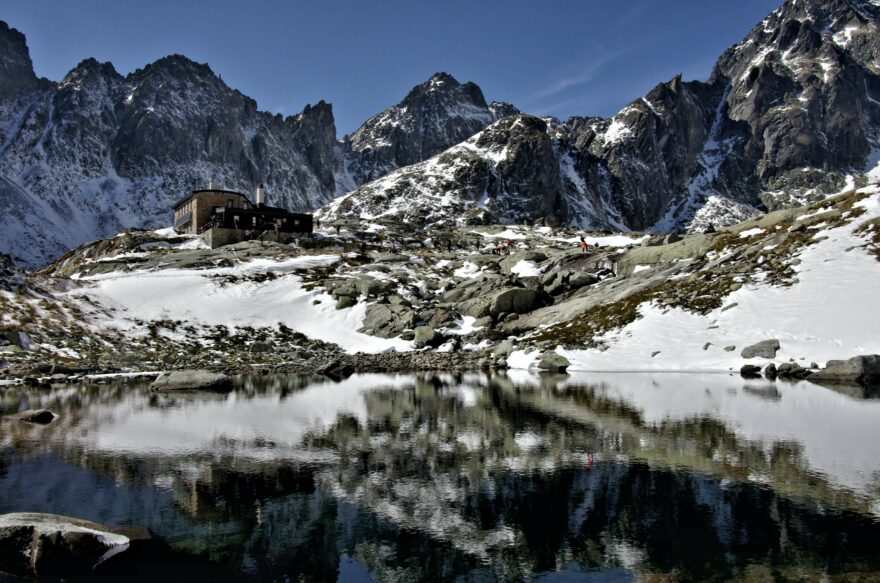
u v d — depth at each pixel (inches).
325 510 623.5
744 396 1279.5
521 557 515.8
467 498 652.7
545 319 2448.3
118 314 2397.9
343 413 1151.0
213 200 4650.6
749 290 2065.7
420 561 510.9
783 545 517.0
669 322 2037.4
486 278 2915.8
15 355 1857.8
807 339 1713.8
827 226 2320.4
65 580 478.6
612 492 657.6
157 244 4264.3
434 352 2308.1
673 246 2711.6
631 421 1023.0
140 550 531.5
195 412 1171.9
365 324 2618.1
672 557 503.8
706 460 767.7
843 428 939.3
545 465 764.6
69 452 842.2
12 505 627.2
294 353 2267.5
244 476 733.3
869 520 564.7
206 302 2650.1
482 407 1197.7
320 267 3331.7
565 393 1380.4
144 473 744.3
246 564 507.5
